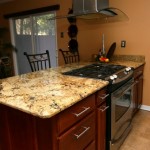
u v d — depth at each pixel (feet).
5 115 4.43
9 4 15.57
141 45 9.60
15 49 16.46
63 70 7.43
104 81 5.31
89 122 4.68
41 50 15.05
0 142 4.90
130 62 9.36
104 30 10.71
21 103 3.71
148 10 9.06
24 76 6.45
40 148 3.81
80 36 11.85
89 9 7.36
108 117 5.56
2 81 5.77
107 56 9.82
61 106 3.49
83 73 6.47
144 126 8.27
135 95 8.63
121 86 6.16
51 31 13.92
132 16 9.57
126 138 7.33
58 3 12.43
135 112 9.25
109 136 5.66
